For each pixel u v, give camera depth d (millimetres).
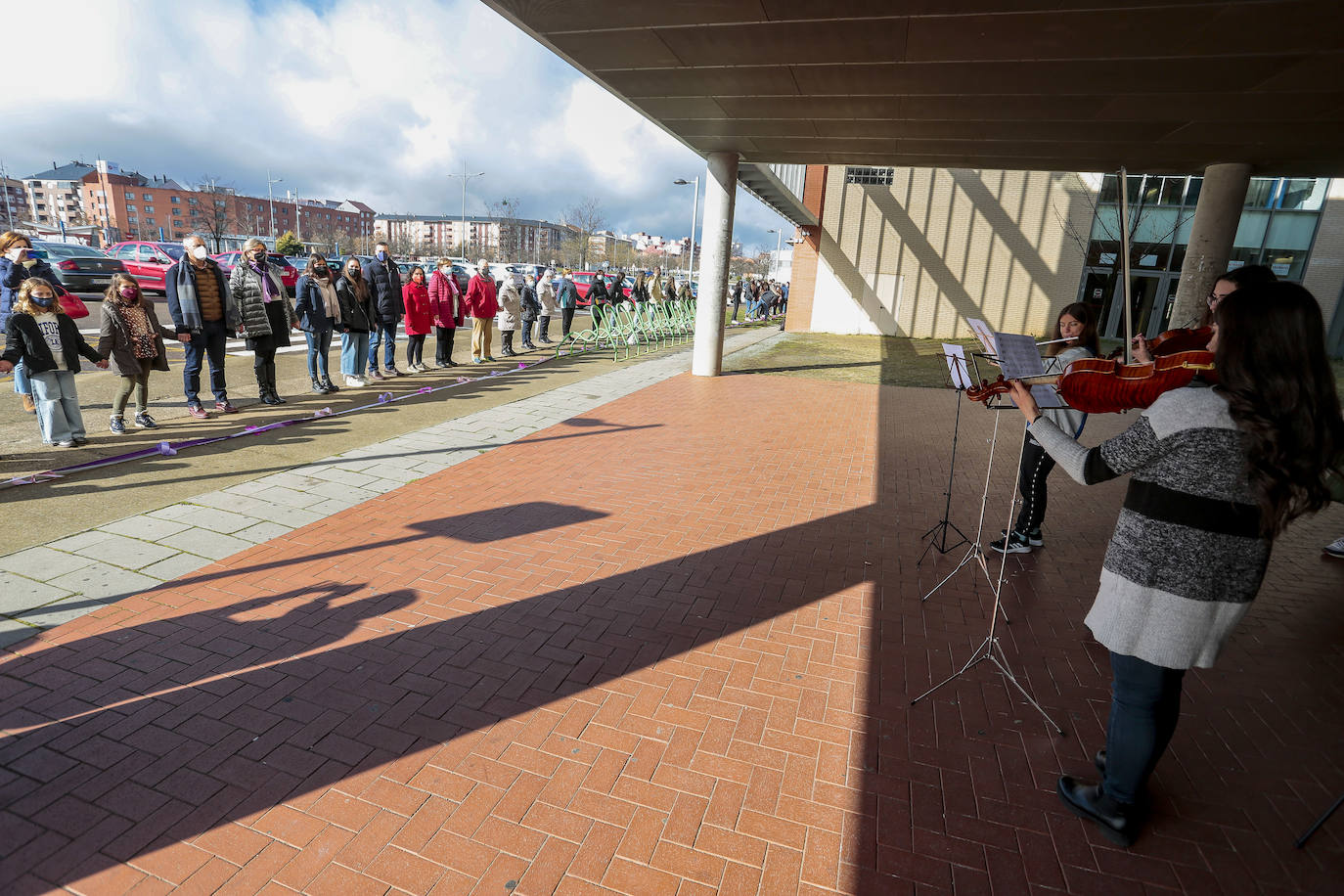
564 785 2498
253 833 2238
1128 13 5266
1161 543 2008
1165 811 2486
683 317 19922
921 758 2707
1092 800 2414
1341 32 5398
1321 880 2205
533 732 2771
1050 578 4414
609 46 6633
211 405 8156
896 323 24719
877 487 6215
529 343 15141
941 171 23422
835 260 24938
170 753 2564
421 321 10961
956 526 5145
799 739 2791
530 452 6879
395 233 139125
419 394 9430
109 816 2273
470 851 2207
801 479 6371
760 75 7285
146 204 112750
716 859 2215
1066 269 22969
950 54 6324
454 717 2836
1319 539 5324
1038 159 10758
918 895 2111
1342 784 2656
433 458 6512
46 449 6098
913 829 2361
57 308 5922
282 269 18875
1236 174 10219
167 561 4105
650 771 2588
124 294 6469
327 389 9117
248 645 3287
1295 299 1785
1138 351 3373
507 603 3801
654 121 9742
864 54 6469
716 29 6094
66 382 6102
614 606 3809
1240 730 2973
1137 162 10516
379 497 5406
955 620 3818
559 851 2223
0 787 2367
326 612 3617
